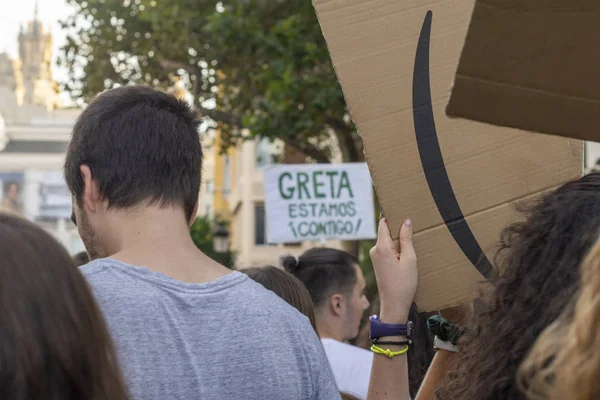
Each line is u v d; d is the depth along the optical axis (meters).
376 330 2.05
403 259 2.01
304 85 12.04
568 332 1.32
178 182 1.85
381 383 2.06
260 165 31.08
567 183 1.81
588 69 1.44
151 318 1.68
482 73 1.47
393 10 1.98
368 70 1.98
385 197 1.99
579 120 1.48
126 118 1.85
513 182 2.01
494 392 1.65
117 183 1.82
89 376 1.24
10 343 1.17
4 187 38.72
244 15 13.30
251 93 15.18
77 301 1.25
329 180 7.93
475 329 1.78
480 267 2.00
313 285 3.55
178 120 1.89
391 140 1.98
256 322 1.76
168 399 1.64
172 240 1.83
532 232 1.75
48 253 1.25
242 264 3.58
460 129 2.00
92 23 16.73
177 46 15.20
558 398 1.28
